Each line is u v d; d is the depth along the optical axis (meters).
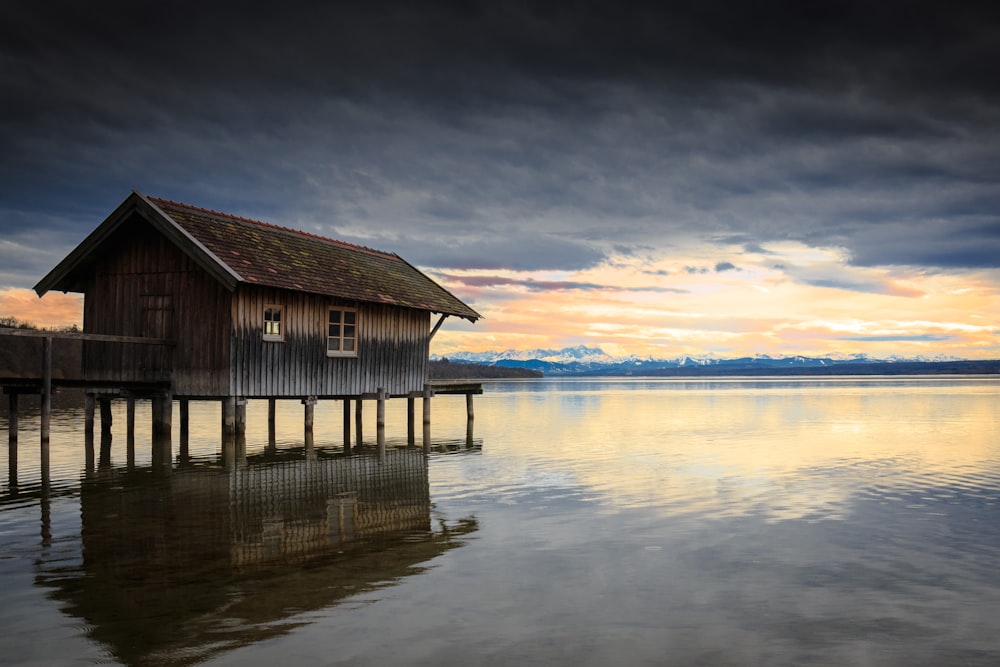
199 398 22.20
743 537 10.48
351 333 25.84
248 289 21.77
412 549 9.77
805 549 9.80
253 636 6.58
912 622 7.02
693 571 8.72
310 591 7.87
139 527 11.12
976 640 6.58
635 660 6.08
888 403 52.84
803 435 27.03
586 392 86.12
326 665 5.96
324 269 25.58
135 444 22.97
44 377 18.19
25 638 6.53
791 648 6.37
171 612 7.20
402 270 31.53
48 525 11.23
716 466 18.19
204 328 21.61
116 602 7.50
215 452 21.42
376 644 6.39
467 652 6.22
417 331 28.80
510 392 87.06
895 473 17.03
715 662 6.06
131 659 6.09
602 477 16.31
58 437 24.67
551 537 10.45
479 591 7.89
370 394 26.36
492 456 20.47
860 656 6.21
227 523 11.43
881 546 9.99
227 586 8.04
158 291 22.42
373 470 17.55
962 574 8.66
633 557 9.34
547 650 6.27
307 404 23.88
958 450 21.91
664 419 36.19
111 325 23.16
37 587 8.00
